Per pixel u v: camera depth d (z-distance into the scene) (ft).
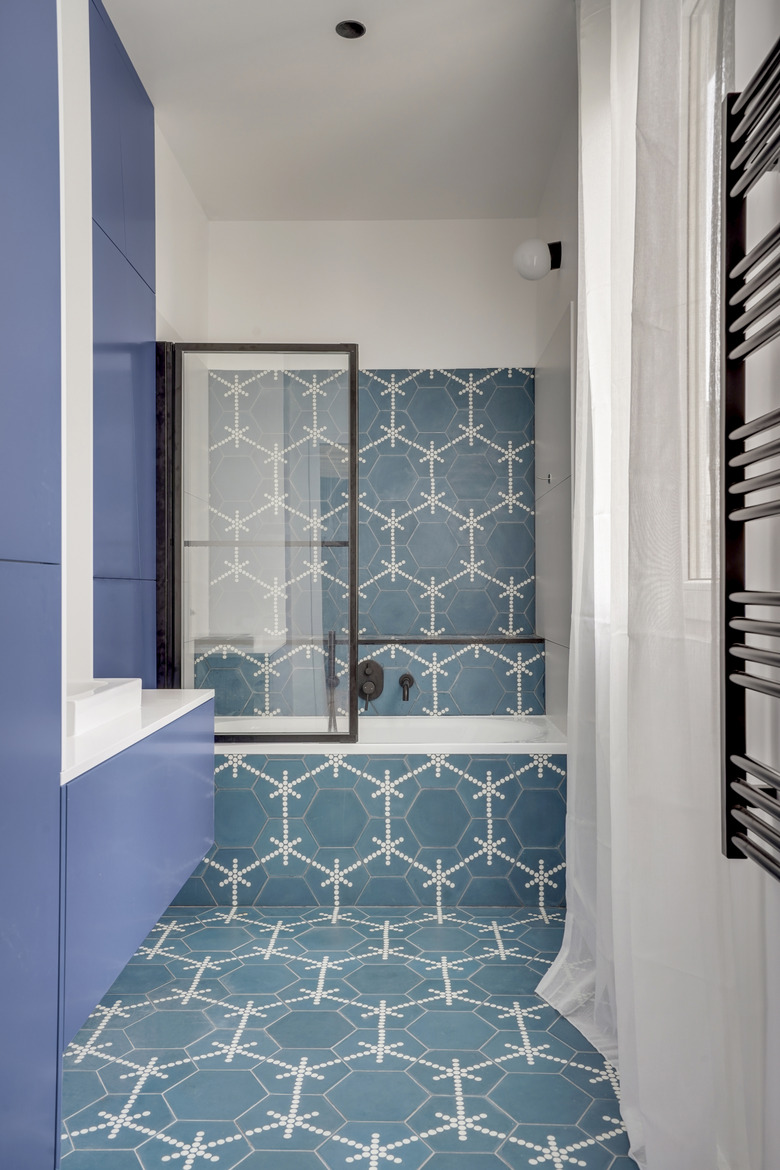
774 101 3.59
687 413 4.98
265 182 11.41
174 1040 6.86
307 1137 5.61
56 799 4.45
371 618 12.66
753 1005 4.51
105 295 8.00
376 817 9.95
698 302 4.99
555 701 11.03
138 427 9.17
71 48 6.90
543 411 11.71
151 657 9.72
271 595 10.17
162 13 7.97
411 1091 6.15
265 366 10.15
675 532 4.79
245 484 10.16
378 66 8.82
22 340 4.09
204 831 8.13
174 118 9.81
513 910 9.82
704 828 4.57
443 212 12.41
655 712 4.83
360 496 12.68
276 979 7.97
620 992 5.74
